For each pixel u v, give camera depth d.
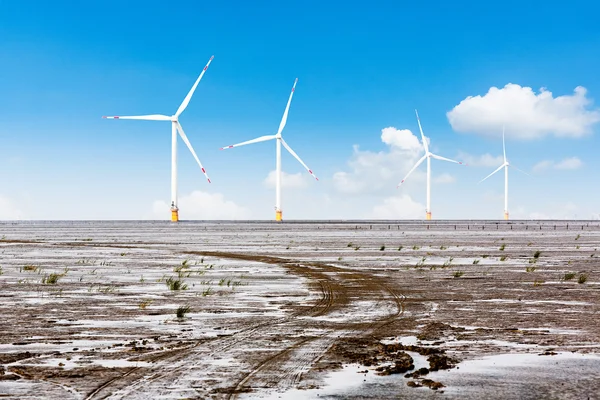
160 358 16.12
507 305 26.69
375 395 12.88
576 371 14.93
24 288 33.16
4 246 80.44
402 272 43.16
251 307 26.12
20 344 18.05
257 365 15.34
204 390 13.10
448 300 28.45
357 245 82.19
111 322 22.08
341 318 23.03
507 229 178.25
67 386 13.38
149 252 67.31
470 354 16.75
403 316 23.56
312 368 15.05
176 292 31.58
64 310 25.14
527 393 13.07
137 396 12.63
